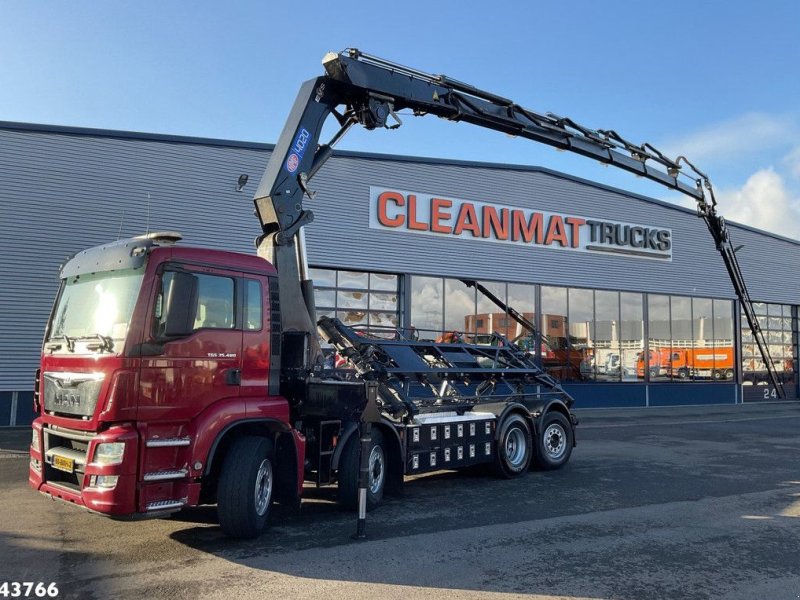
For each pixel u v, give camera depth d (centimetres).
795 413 2256
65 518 693
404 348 934
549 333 2262
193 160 1727
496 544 613
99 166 1622
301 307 768
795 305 3075
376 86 869
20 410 1516
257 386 642
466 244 2116
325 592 480
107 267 588
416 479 976
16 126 1539
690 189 1348
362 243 1939
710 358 2680
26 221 1539
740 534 660
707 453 1234
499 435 960
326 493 852
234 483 599
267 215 777
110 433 530
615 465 1094
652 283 2541
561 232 2319
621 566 552
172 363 565
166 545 597
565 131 1077
